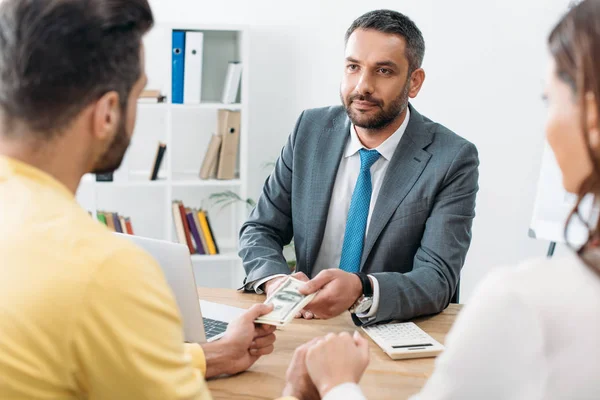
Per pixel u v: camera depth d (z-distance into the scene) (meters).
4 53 0.77
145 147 3.44
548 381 0.67
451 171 1.83
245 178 3.28
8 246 0.75
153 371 0.78
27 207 0.78
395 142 1.90
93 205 3.18
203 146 3.50
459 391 0.72
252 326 1.35
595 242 0.71
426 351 1.42
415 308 1.62
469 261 3.42
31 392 0.74
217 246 3.33
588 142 0.67
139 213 3.50
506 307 0.69
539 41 3.19
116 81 0.81
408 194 1.86
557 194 2.85
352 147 1.96
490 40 3.25
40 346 0.74
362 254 1.90
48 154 0.80
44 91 0.77
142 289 0.77
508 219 3.36
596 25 0.66
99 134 0.82
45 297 0.74
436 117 3.35
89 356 0.75
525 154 3.30
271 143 3.50
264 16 3.37
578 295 0.67
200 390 0.86
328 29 3.38
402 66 1.80
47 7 0.77
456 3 3.25
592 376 0.65
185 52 3.10
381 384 1.29
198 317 1.40
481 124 3.33
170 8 3.35
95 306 0.74
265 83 3.43
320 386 1.00
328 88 3.44
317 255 1.99
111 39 0.79
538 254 3.32
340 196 1.97
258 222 2.08
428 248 1.79
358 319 1.60
